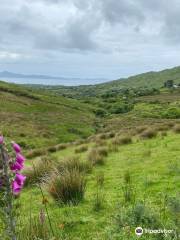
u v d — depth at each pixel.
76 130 62.00
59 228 7.46
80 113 97.19
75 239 7.01
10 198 3.31
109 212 8.51
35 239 6.03
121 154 18.56
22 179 3.28
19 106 83.81
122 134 29.27
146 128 29.27
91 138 31.83
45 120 70.38
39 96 108.44
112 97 191.00
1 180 3.22
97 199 9.09
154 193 9.75
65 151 26.48
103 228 7.46
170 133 24.77
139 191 10.16
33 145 44.19
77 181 10.00
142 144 21.27
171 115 90.94
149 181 11.16
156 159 15.52
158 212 7.49
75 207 9.16
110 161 16.78
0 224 6.72
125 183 11.52
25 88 129.12
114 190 10.78
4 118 65.12
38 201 10.50
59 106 99.19
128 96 190.50
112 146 20.73
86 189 11.25
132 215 6.70
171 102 134.12
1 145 3.19
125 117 95.31
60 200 9.71
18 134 49.38
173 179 11.19
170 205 6.84
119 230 6.58
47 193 11.05
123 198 9.62
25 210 9.48
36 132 53.59
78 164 14.52
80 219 8.09
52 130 58.78
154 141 21.62
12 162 3.21
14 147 3.23
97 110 113.50
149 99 164.25
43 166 14.41
